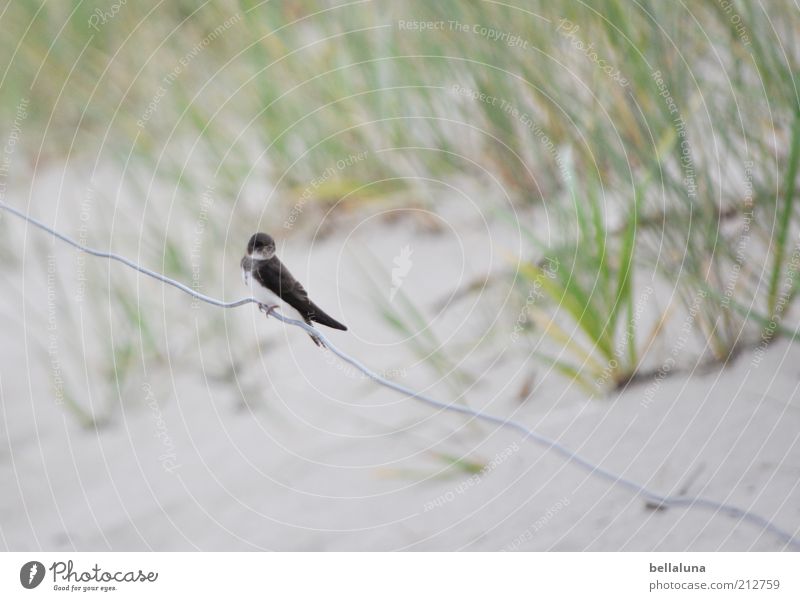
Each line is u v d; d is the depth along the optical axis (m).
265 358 8.83
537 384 7.61
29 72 12.26
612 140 8.52
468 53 9.49
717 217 7.43
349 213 10.03
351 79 10.16
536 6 9.18
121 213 10.55
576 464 6.70
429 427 7.56
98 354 9.05
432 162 9.77
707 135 8.34
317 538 6.75
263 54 10.66
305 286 9.42
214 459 7.81
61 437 8.47
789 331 6.83
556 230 8.65
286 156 10.23
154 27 11.64
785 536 5.64
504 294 8.54
